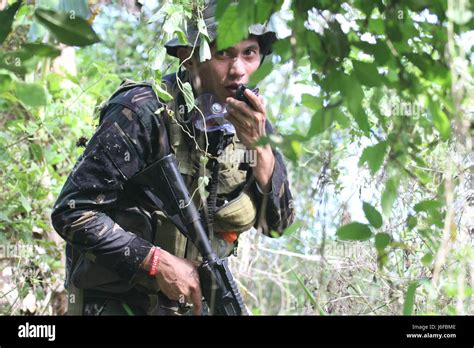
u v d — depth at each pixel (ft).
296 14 5.19
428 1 5.39
